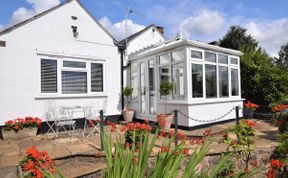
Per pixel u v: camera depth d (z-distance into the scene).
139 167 2.21
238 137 4.54
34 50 7.85
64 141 6.34
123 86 10.08
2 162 4.62
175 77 8.09
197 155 2.43
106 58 9.56
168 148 2.40
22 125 7.02
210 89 8.41
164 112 8.39
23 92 7.63
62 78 8.45
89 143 5.99
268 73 10.80
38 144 6.07
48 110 8.07
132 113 9.62
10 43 7.43
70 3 8.68
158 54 8.77
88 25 9.11
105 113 9.43
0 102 7.25
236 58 9.78
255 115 10.34
